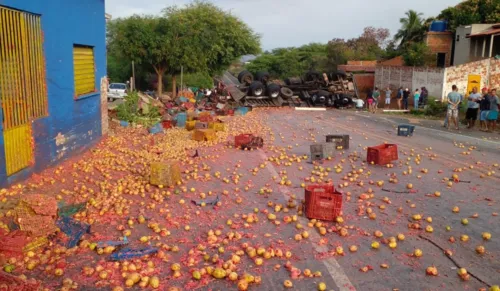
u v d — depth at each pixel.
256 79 33.38
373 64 49.00
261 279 4.83
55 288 4.52
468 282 4.84
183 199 7.79
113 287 4.57
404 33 49.19
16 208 5.59
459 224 6.75
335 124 21.16
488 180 9.61
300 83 33.38
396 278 4.91
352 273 5.02
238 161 11.31
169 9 35.03
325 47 68.31
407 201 7.91
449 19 40.12
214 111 25.44
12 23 7.96
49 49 9.54
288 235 6.15
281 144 14.34
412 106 31.81
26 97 8.48
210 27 35.12
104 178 9.14
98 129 13.50
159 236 5.99
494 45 33.56
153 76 44.66
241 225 6.52
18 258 5.09
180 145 13.39
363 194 8.19
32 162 8.73
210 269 4.89
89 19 12.55
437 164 11.28
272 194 8.27
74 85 11.16
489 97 18.23
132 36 32.19
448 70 28.89
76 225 5.89
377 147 11.55
